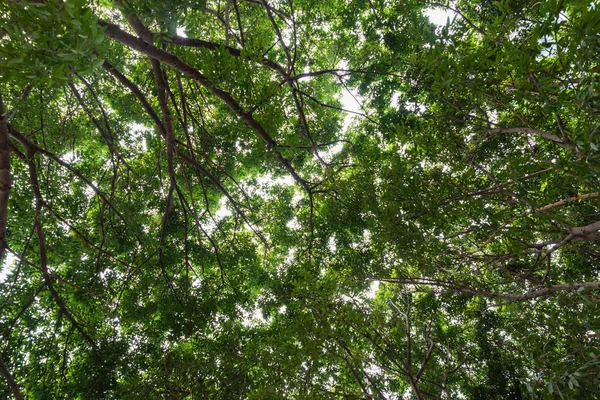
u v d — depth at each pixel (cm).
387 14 1008
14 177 723
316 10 1100
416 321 751
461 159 563
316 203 1052
